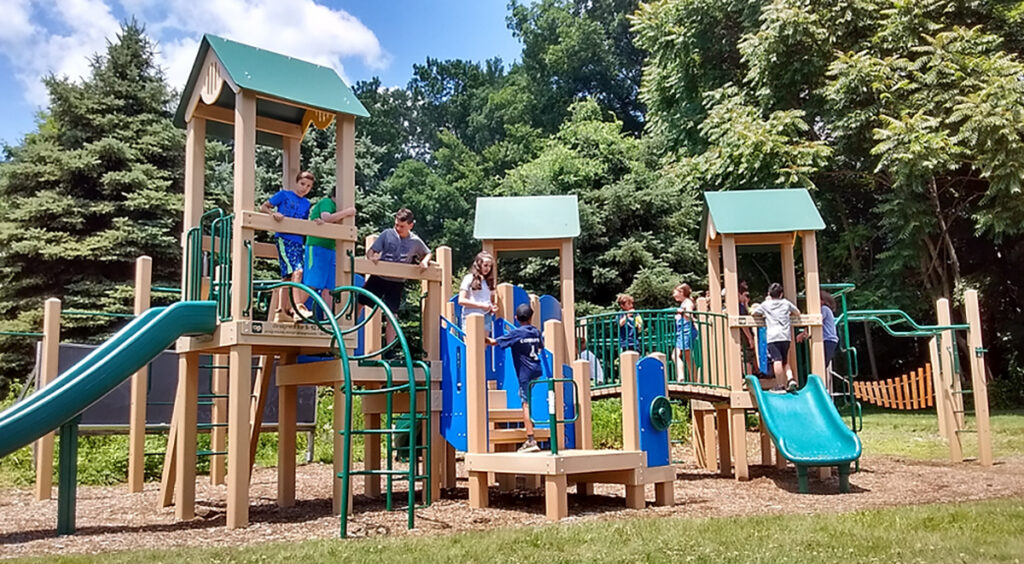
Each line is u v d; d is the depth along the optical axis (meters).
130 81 23.14
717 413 11.35
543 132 40.41
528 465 7.17
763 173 20.88
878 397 16.00
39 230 20.77
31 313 20.30
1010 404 21.14
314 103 7.46
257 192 25.73
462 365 8.28
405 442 10.97
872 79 20.00
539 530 6.04
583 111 30.56
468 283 8.61
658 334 10.91
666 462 8.14
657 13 25.89
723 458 11.16
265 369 9.16
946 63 19.28
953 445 11.95
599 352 17.48
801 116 21.94
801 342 11.66
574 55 40.50
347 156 7.71
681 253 23.02
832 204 23.69
